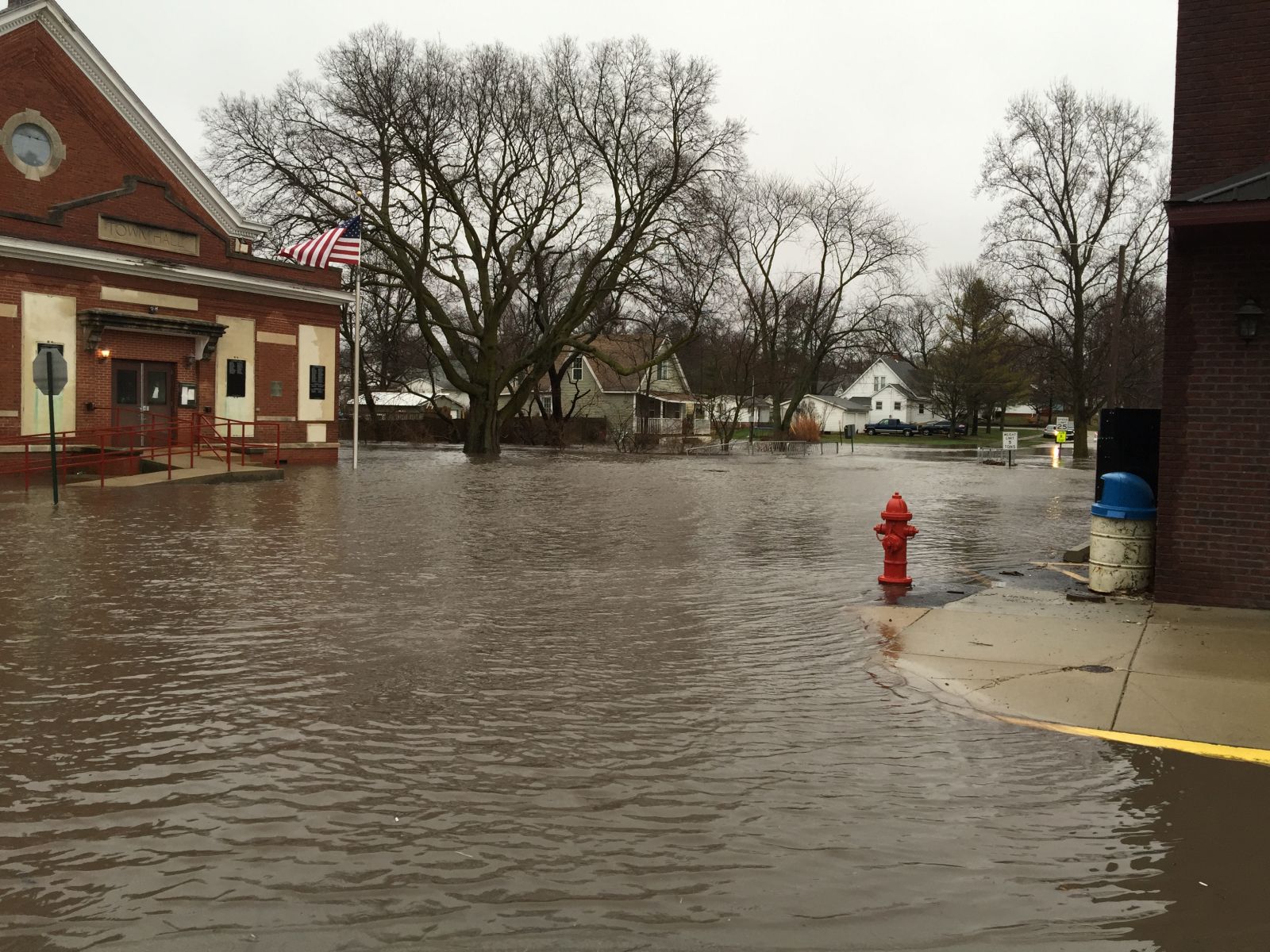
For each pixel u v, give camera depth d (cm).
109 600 1052
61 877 434
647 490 2598
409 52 4053
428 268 4634
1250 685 723
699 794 531
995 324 6994
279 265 3344
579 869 445
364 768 568
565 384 8106
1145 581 1061
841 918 404
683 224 4509
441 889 425
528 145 4409
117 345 2866
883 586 1171
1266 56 1009
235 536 1562
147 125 2997
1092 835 482
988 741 620
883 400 11588
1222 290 972
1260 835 483
